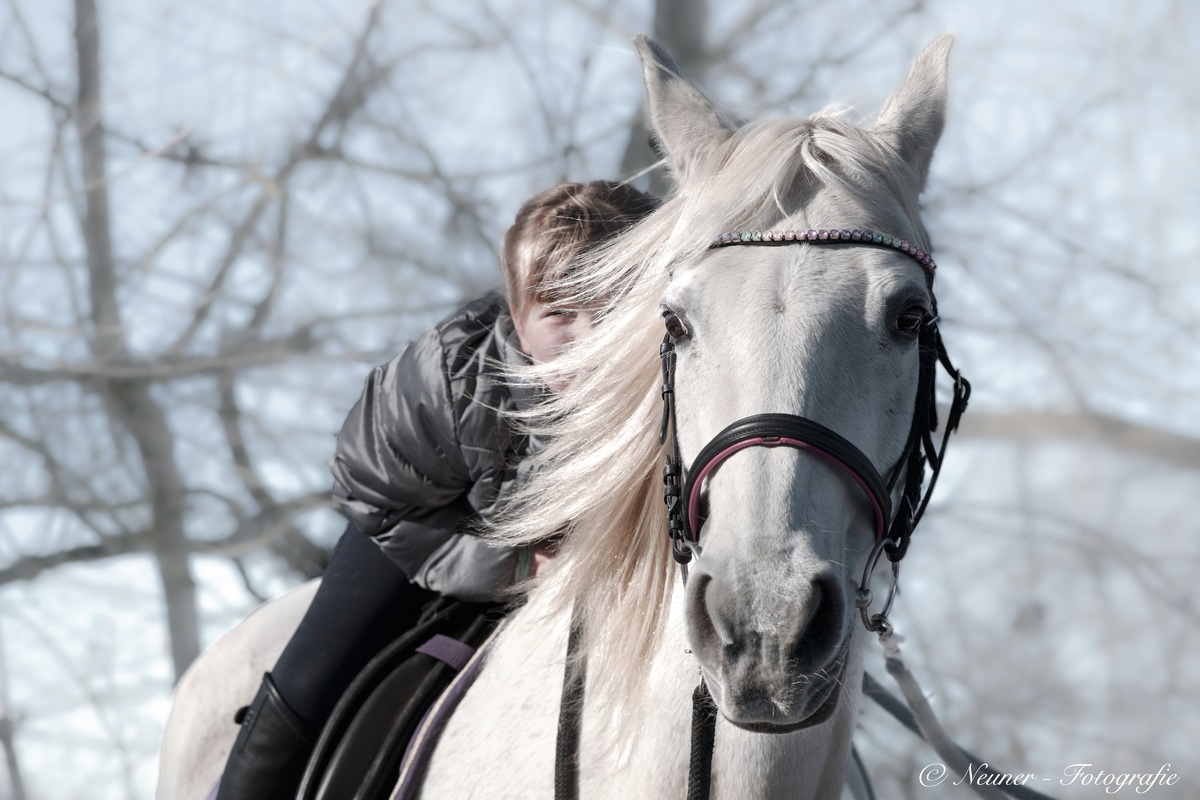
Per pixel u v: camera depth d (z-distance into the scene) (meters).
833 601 2.73
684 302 3.07
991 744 13.91
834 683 2.81
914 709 4.74
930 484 3.32
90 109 15.41
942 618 14.60
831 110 3.68
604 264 3.49
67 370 13.91
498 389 3.84
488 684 3.77
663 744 3.12
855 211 3.15
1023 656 14.27
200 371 14.73
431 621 4.21
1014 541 14.67
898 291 3.00
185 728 5.33
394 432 3.96
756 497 2.77
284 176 15.98
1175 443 14.18
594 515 3.29
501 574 4.02
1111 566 14.41
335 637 4.21
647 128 3.71
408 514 4.10
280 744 4.14
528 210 3.93
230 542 15.07
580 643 3.37
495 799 3.43
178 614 15.42
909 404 3.06
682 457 3.08
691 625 2.79
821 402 2.88
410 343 4.11
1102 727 14.20
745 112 4.58
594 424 3.31
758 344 2.91
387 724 3.92
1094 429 14.30
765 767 3.03
